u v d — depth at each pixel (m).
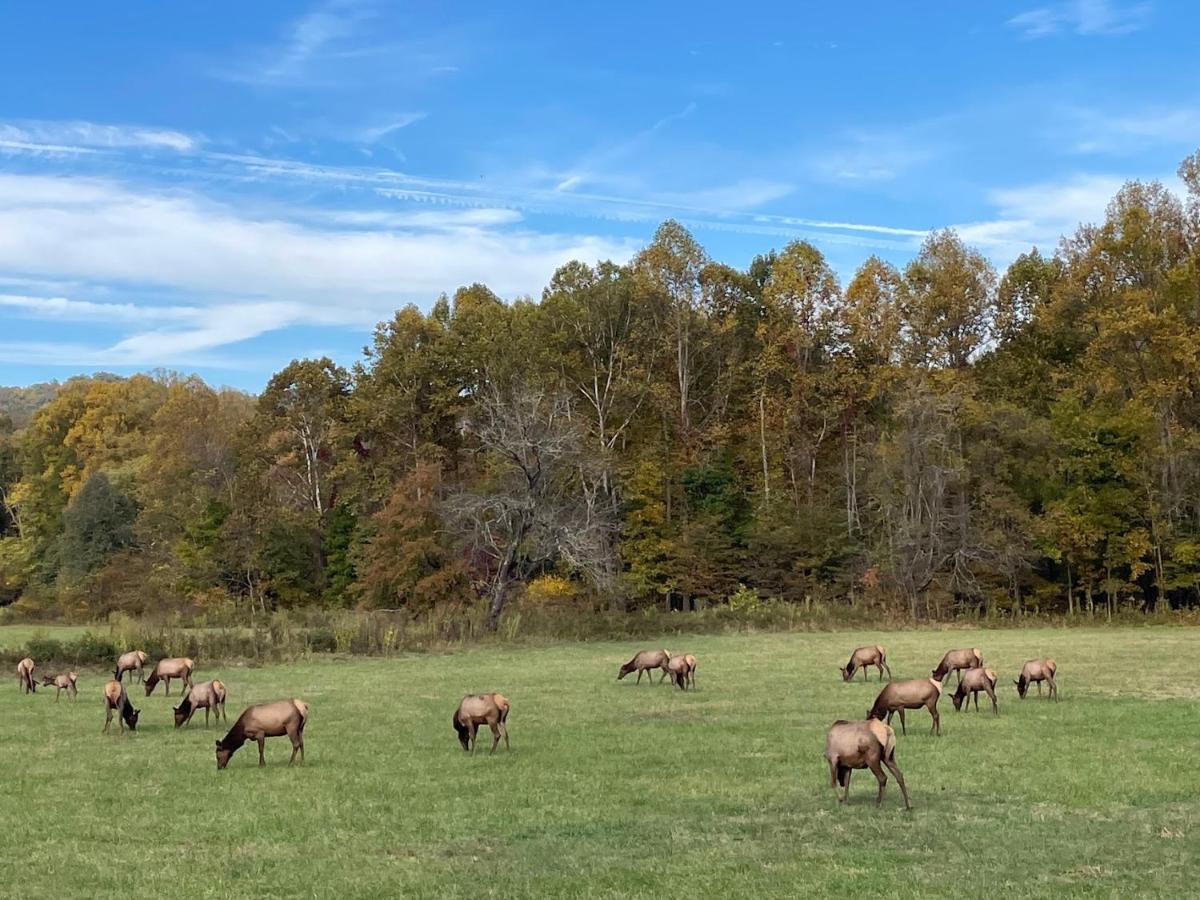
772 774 17.48
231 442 82.00
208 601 70.56
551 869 12.15
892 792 15.93
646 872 11.89
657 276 77.31
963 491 63.16
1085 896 10.73
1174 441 64.00
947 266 73.25
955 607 63.56
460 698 28.98
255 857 12.95
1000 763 17.89
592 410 76.94
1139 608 64.81
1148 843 12.85
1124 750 19.03
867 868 11.88
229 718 25.45
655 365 80.38
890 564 62.41
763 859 12.39
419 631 48.34
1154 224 69.94
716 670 35.62
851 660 31.73
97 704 28.83
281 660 40.97
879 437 70.94
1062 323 71.75
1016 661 36.91
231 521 73.19
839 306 79.00
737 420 80.62
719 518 70.00
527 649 46.91
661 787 16.59
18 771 18.72
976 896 10.78
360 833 14.06
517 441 55.97
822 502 74.75
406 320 78.00
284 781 17.48
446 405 76.38
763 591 69.06
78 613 72.25
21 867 12.62
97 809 15.66
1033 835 13.27
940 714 23.95
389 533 61.59
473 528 59.91
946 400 63.56
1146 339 64.62
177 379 110.50
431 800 15.92
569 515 59.19
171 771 18.58
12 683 34.50
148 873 12.26
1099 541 63.62
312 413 83.12
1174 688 28.59
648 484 70.19
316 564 76.88
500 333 72.88
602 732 22.23
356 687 31.98
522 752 19.95
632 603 69.56
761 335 78.88
